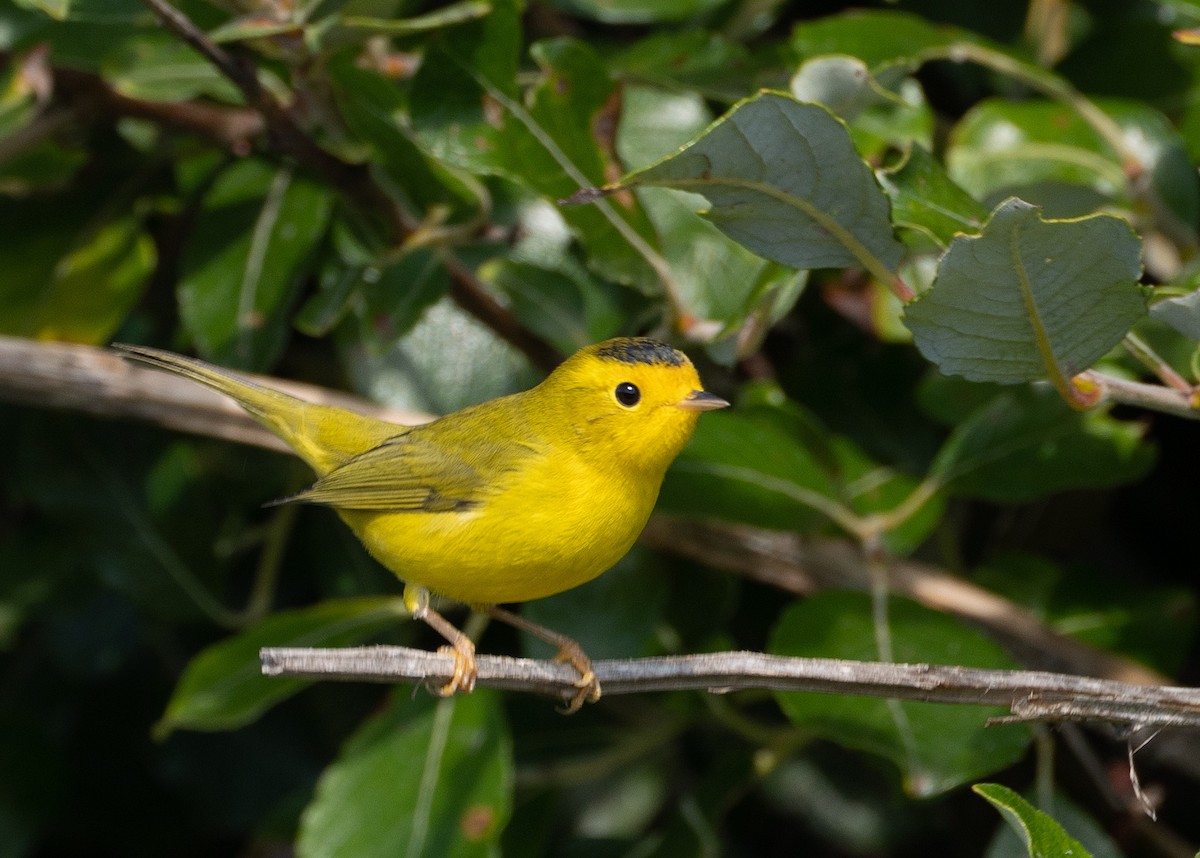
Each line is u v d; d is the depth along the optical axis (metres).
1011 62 8.97
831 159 5.99
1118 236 5.52
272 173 9.61
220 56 8.09
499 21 7.86
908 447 9.85
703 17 9.94
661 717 10.33
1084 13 10.27
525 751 10.28
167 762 11.56
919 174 6.74
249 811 11.46
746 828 11.58
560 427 7.91
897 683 6.23
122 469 10.19
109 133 10.27
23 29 9.52
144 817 11.62
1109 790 9.58
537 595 8.20
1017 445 8.62
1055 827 5.37
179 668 11.62
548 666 6.80
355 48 8.56
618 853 9.91
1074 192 9.05
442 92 8.02
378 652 6.34
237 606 11.18
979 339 6.11
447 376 10.02
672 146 9.56
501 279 9.48
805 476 8.61
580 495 7.80
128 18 9.34
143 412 9.55
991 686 6.16
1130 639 9.03
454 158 7.98
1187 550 11.13
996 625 8.94
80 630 11.51
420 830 8.37
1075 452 8.56
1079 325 5.95
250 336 9.34
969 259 5.70
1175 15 9.88
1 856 10.62
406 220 8.98
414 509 7.98
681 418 7.77
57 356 9.39
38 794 10.84
